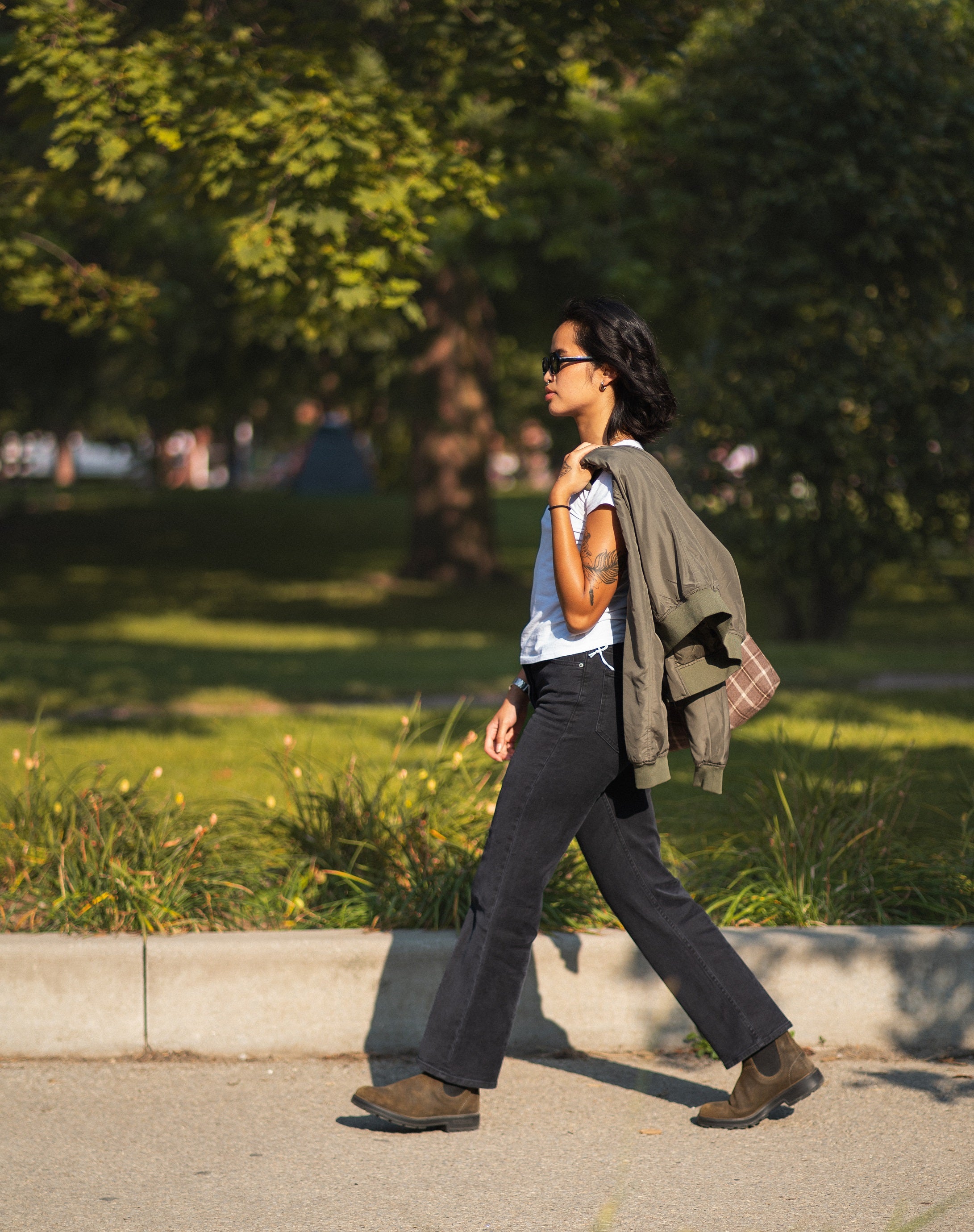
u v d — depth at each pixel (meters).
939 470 21.31
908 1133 5.61
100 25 10.23
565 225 23.20
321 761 9.94
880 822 7.72
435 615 30.73
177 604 32.62
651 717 5.27
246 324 30.22
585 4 10.86
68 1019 6.38
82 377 36.78
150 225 22.27
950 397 21.66
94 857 7.26
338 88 10.18
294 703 16.81
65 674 19.06
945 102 20.66
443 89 12.03
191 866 7.29
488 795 8.29
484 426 37.94
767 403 21.25
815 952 6.54
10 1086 6.07
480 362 37.56
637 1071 6.34
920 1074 6.27
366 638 26.03
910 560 22.11
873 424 21.67
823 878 7.29
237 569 41.50
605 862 5.65
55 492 75.94
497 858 5.54
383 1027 6.50
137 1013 6.41
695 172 22.91
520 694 5.87
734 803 9.69
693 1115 5.82
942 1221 4.82
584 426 5.73
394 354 33.50
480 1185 5.14
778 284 21.58
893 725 14.12
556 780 5.45
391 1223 4.83
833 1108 5.87
